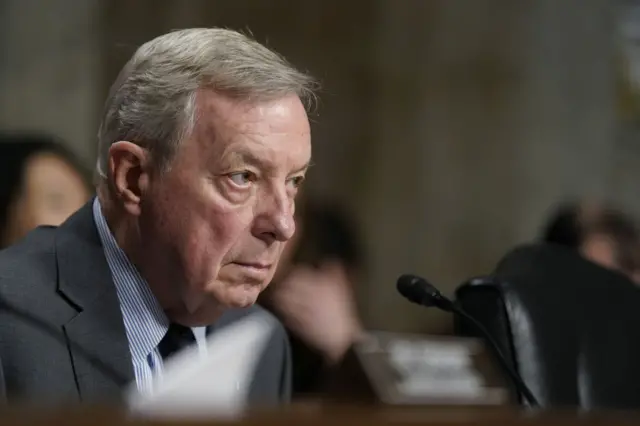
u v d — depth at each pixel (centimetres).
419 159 1133
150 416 194
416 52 1130
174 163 329
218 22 1073
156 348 352
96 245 352
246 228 330
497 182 1121
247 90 323
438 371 420
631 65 1095
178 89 327
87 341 338
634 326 414
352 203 1127
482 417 210
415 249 1130
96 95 915
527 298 402
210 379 237
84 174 598
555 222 604
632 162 1095
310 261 629
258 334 274
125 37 980
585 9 1102
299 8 1114
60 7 893
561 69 1108
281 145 327
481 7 1121
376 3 1129
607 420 211
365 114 1134
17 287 340
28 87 877
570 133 1105
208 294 337
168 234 334
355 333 608
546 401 387
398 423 203
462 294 409
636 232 597
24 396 325
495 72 1120
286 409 207
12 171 571
